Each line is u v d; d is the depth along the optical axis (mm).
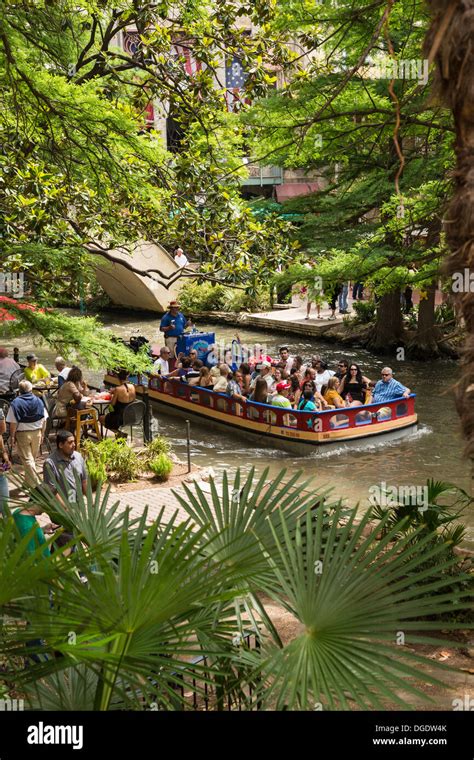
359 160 19828
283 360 20609
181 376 21406
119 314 38875
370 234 19828
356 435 18031
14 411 12594
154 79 12445
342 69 17328
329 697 3230
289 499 4480
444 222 2896
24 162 10906
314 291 16250
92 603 3203
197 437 19453
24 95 11195
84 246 12414
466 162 2783
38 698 3824
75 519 4559
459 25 2670
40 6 11227
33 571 3209
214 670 3680
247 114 15055
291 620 7316
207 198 12117
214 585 3701
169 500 12844
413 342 27141
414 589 3605
